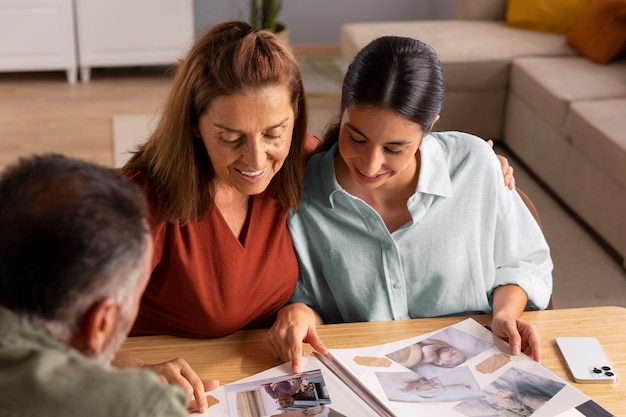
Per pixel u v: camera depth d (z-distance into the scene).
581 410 1.32
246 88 1.32
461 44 4.45
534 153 4.10
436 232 1.66
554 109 3.82
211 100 1.35
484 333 1.53
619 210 3.30
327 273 1.69
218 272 1.53
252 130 1.35
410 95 1.41
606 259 3.40
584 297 3.12
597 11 4.22
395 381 1.39
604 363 1.45
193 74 1.36
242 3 5.80
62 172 0.89
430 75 1.43
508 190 1.70
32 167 0.90
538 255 1.72
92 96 5.20
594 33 4.24
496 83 4.36
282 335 1.49
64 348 0.89
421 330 1.56
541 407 1.33
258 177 1.42
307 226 1.67
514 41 4.50
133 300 0.93
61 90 5.30
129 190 0.92
